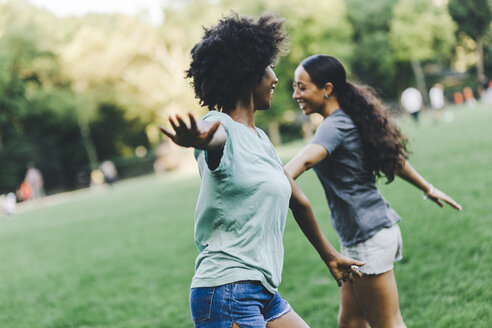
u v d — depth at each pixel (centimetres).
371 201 273
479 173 809
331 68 275
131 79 3781
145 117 4262
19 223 1703
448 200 311
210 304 190
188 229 940
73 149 4591
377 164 273
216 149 181
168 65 3703
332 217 283
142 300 532
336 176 272
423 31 4600
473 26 5572
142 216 1267
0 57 3569
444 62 5778
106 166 3181
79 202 2333
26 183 3138
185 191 1786
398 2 4797
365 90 281
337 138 264
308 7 3641
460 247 477
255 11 3444
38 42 3881
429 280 425
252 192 191
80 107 4078
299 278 509
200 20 3450
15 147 3953
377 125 270
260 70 205
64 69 3984
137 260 734
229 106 207
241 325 187
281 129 4812
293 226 757
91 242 985
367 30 4847
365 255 268
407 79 5453
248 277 190
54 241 1085
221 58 200
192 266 645
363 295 272
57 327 489
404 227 583
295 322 209
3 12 4028
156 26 3766
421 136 1762
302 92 279
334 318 396
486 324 330
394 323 272
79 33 3831
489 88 2827
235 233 193
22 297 618
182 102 3644
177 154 4300
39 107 3953
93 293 589
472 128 1705
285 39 211
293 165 254
